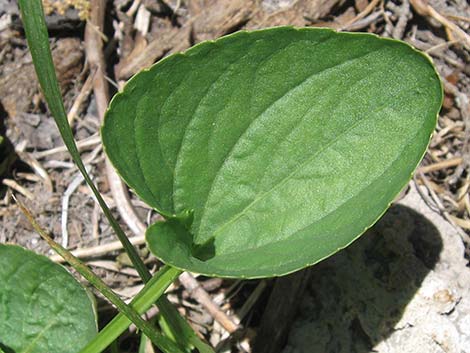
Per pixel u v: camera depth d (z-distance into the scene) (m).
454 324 0.12
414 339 0.12
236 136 0.10
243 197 0.10
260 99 0.10
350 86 0.10
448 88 0.15
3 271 0.11
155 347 0.13
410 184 0.13
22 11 0.09
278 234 0.10
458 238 0.13
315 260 0.08
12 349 0.11
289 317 0.12
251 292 0.13
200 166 0.10
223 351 0.13
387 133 0.09
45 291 0.11
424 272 0.12
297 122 0.10
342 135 0.10
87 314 0.11
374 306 0.12
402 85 0.09
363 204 0.09
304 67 0.09
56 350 0.11
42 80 0.09
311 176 0.10
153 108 0.09
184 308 0.13
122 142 0.09
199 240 0.10
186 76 0.09
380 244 0.13
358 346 0.12
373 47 0.09
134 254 0.10
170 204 0.10
